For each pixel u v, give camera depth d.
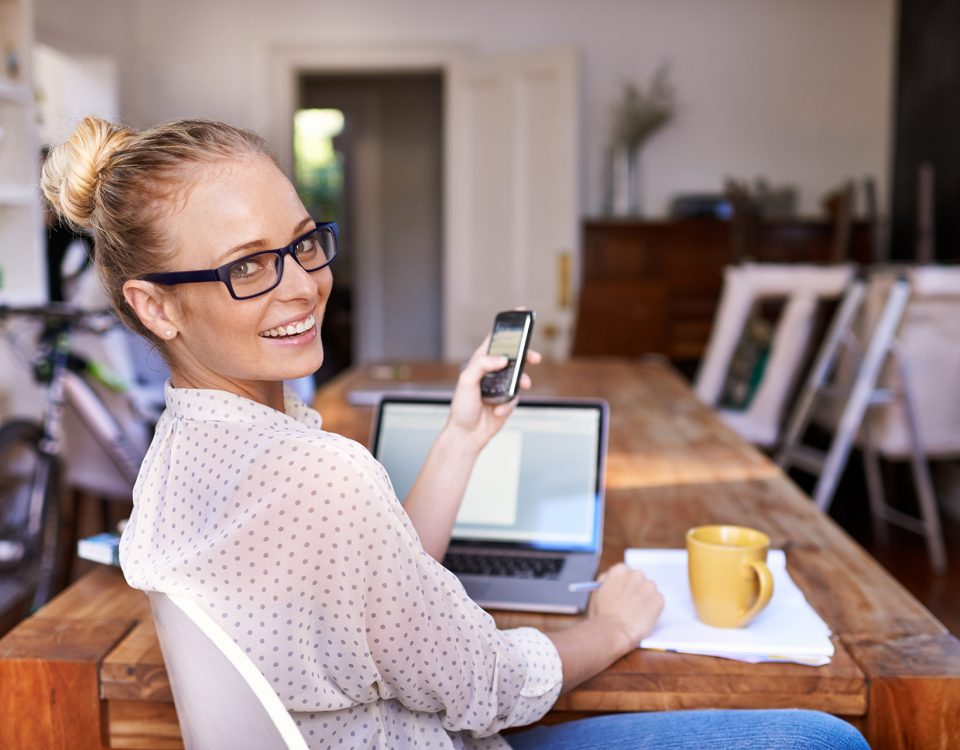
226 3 5.87
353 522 0.74
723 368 3.88
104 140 0.85
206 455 0.80
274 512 0.74
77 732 1.05
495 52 5.89
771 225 5.53
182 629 0.77
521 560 1.32
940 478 4.30
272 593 0.75
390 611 0.77
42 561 2.91
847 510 4.19
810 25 5.88
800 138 5.95
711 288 5.55
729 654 1.04
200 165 0.81
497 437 1.41
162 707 1.04
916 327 3.38
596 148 5.96
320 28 5.89
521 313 1.13
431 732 0.88
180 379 0.89
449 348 5.86
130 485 3.15
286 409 0.99
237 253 0.81
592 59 5.91
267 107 5.92
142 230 0.81
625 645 1.04
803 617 1.12
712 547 1.08
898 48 5.72
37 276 3.86
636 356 5.54
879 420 3.53
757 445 3.69
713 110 5.95
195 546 0.77
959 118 4.73
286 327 0.84
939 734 0.99
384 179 8.19
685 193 6.01
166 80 5.91
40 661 1.03
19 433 2.95
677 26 5.89
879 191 5.94
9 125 3.86
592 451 1.39
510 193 5.52
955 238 4.74
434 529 1.10
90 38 5.34
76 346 3.33
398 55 5.90
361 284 8.28
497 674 0.88
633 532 1.47
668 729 0.97
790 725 0.94
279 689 0.77
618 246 5.58
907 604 1.18
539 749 0.99
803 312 3.58
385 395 1.48
